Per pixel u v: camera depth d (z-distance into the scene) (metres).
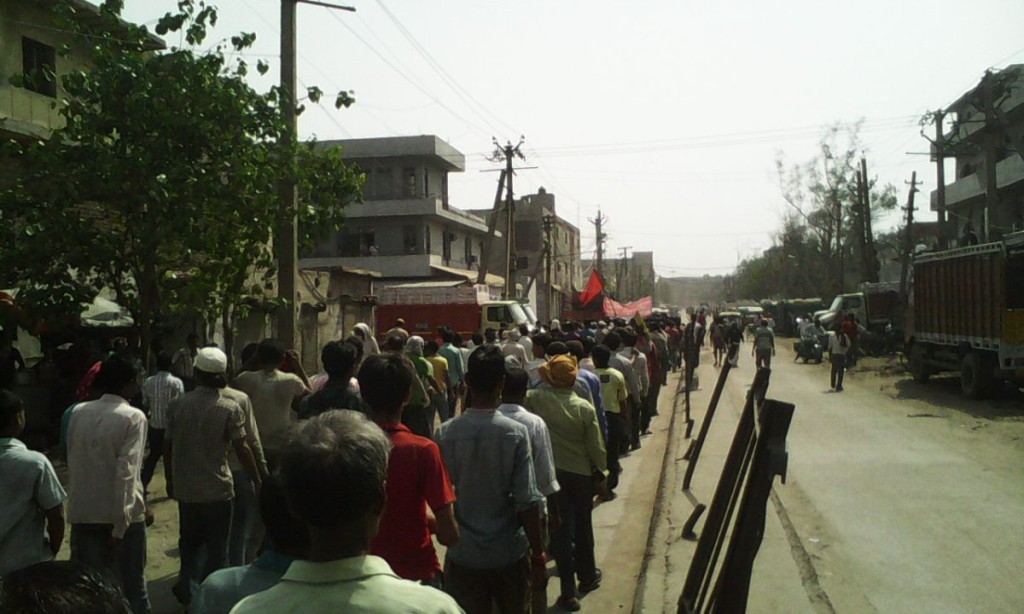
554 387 6.26
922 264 21.25
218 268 10.40
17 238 9.64
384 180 46.16
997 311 16.77
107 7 10.26
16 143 9.85
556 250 67.44
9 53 15.53
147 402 8.80
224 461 5.64
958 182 41.97
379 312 26.38
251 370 6.91
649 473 11.39
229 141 9.88
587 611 6.12
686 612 3.73
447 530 3.66
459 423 4.31
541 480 4.66
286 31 11.74
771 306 68.25
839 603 5.98
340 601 1.83
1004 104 34.69
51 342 15.41
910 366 22.78
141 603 5.25
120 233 10.04
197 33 10.05
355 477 1.92
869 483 10.01
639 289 116.12
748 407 4.20
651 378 15.42
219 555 5.64
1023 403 17.08
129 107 9.52
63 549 7.98
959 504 8.81
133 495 5.12
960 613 5.76
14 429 4.31
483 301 26.91
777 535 7.71
